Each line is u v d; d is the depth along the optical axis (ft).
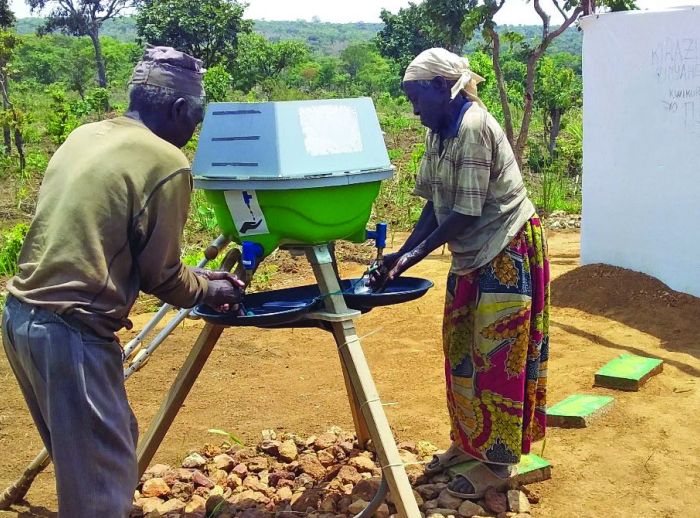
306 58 224.33
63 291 8.16
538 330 11.03
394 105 141.18
